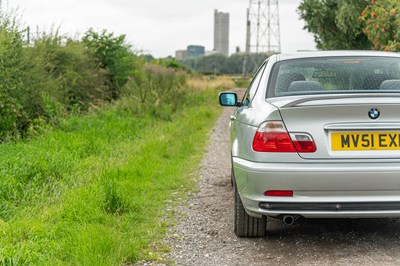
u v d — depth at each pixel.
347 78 5.21
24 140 10.38
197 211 6.47
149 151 10.01
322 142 4.55
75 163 8.22
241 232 5.33
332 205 4.53
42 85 12.77
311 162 4.55
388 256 4.74
